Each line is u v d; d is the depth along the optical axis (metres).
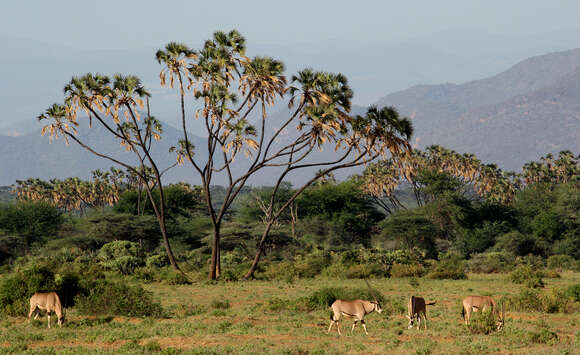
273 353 32.88
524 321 46.09
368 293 55.66
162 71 94.56
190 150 100.44
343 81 90.56
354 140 90.00
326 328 42.94
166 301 64.31
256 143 91.81
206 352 32.81
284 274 104.06
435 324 43.56
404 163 93.06
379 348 34.28
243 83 92.38
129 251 124.69
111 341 37.38
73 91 95.00
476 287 81.62
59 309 42.84
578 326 44.28
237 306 59.97
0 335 39.19
